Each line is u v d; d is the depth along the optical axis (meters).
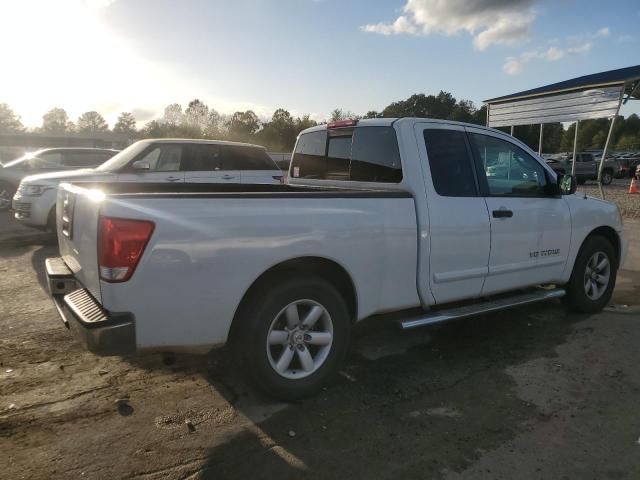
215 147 9.59
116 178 8.62
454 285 4.16
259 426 3.16
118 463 2.77
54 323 4.87
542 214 4.71
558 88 13.16
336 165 4.69
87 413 3.27
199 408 3.36
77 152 12.85
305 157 5.11
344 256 3.48
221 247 3.00
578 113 12.91
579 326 5.03
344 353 3.61
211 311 3.03
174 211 2.88
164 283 2.88
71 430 3.07
